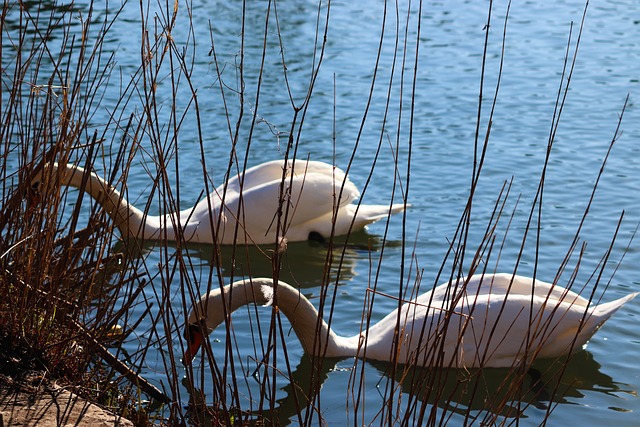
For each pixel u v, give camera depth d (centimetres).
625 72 1953
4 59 1877
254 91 1833
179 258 585
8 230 714
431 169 1399
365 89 1845
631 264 1058
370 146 1512
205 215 1205
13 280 680
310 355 864
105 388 663
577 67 2000
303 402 789
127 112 1612
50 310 686
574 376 841
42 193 697
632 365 857
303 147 1508
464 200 1273
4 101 1468
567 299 879
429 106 1733
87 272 746
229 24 2447
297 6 2670
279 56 2106
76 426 589
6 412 599
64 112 693
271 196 1212
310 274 1116
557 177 1348
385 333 876
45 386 636
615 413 778
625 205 1234
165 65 1953
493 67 2009
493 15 2522
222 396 585
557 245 1112
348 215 1230
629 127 1584
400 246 1150
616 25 2391
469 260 1083
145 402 730
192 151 1468
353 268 1109
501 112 1689
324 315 969
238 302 827
